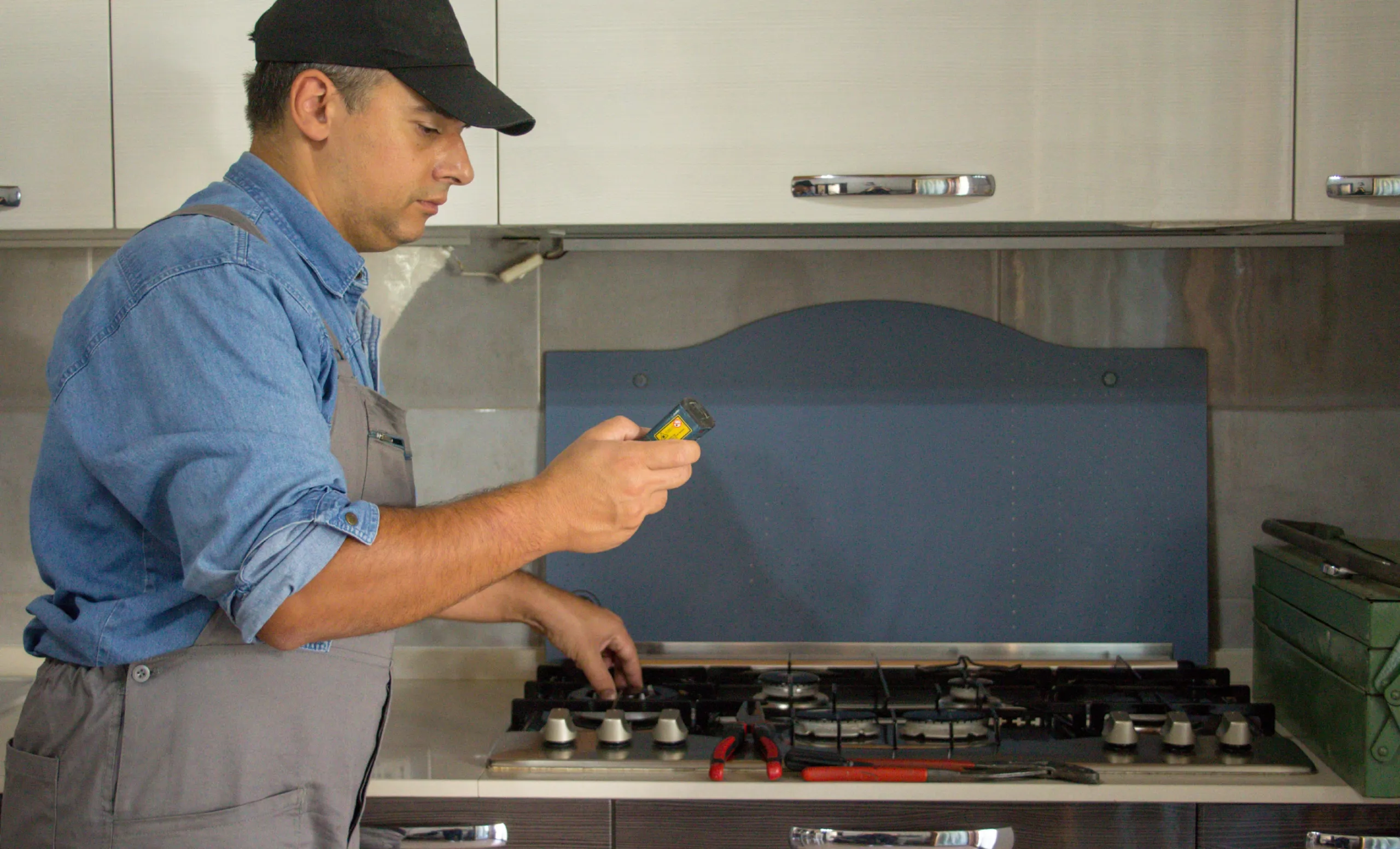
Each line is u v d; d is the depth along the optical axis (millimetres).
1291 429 1857
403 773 1453
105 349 993
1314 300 1842
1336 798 1387
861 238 1786
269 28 1092
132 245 1042
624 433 1207
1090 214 1505
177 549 1032
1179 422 1847
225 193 1122
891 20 1503
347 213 1139
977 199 1511
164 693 1094
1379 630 1333
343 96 1074
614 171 1522
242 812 1102
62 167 1544
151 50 1532
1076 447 1856
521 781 1420
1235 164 1495
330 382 1099
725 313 1881
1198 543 1847
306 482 942
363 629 998
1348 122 1486
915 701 1668
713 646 1883
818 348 1865
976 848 1402
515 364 1899
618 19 1511
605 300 1888
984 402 1860
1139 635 1856
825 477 1873
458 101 1066
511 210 1530
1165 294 1852
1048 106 1499
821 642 1881
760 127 1515
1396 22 1477
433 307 1896
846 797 1395
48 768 1106
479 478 1912
